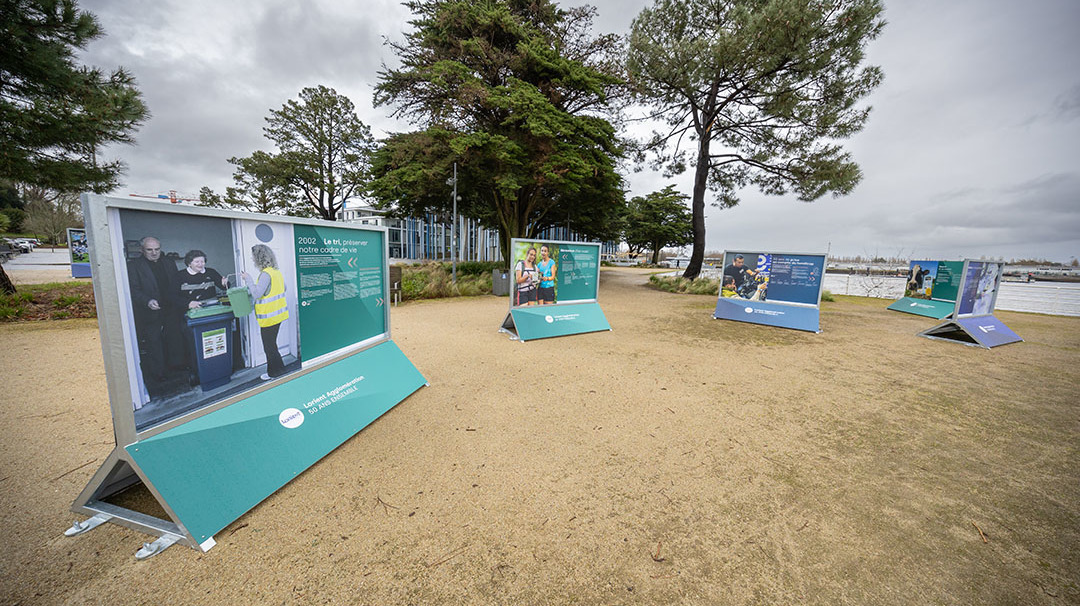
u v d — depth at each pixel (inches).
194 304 104.0
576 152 671.8
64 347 244.7
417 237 2033.7
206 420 105.3
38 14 335.6
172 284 98.3
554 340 299.1
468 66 725.9
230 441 105.7
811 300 373.1
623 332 338.6
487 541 88.3
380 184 730.2
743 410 169.6
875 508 103.0
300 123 1256.2
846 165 633.0
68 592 72.8
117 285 85.7
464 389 189.0
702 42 629.0
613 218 1672.0
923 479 117.5
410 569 80.0
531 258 305.9
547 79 723.4
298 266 139.6
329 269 154.4
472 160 642.8
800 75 619.2
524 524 94.3
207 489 93.5
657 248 2394.2
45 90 355.3
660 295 657.0
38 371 198.7
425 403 170.9
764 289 396.8
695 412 166.2
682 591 75.6
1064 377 222.7
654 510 100.6
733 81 693.9
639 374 217.6
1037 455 133.0
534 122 596.4
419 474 115.5
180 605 70.8
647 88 734.5
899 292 745.6
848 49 578.2
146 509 96.2
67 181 374.3
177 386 99.9
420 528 92.4
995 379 218.2
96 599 71.6
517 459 125.0
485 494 106.0
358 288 171.8
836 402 180.9
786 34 559.8
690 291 698.8
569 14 822.5
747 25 581.9
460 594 74.2
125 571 78.3
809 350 283.6
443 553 84.4
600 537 90.2
